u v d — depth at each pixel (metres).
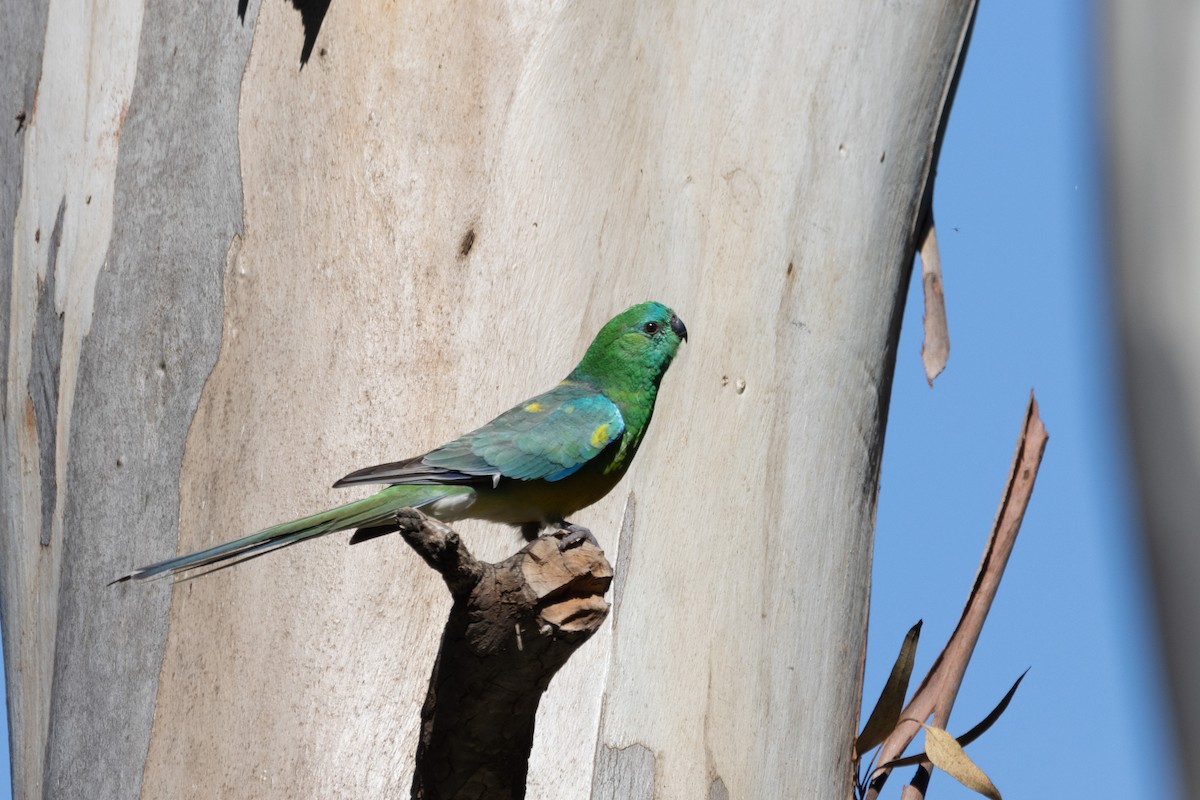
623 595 11.92
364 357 11.98
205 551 10.50
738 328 12.49
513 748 9.16
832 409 12.79
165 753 11.87
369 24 12.47
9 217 15.27
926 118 13.52
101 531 12.97
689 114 12.63
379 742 11.12
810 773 12.48
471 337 12.05
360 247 12.16
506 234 12.20
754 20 12.79
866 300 13.09
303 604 11.53
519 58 12.38
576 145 12.35
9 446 14.95
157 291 13.03
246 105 12.82
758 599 12.21
